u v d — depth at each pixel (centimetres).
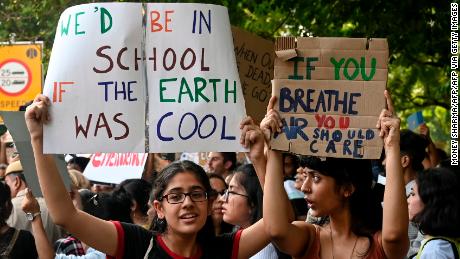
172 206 440
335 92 450
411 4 1257
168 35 453
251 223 607
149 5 453
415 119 1063
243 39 542
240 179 608
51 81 448
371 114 448
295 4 1330
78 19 449
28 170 491
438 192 521
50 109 445
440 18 1263
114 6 450
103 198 662
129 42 450
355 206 456
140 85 450
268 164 449
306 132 449
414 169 751
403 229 428
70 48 449
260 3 1337
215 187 739
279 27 1402
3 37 1062
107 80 448
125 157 917
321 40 450
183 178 441
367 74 450
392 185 431
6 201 618
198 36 454
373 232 458
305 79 450
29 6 1056
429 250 517
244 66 543
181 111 450
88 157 1015
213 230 458
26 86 1018
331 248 457
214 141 450
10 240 613
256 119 550
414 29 1273
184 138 450
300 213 739
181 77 452
